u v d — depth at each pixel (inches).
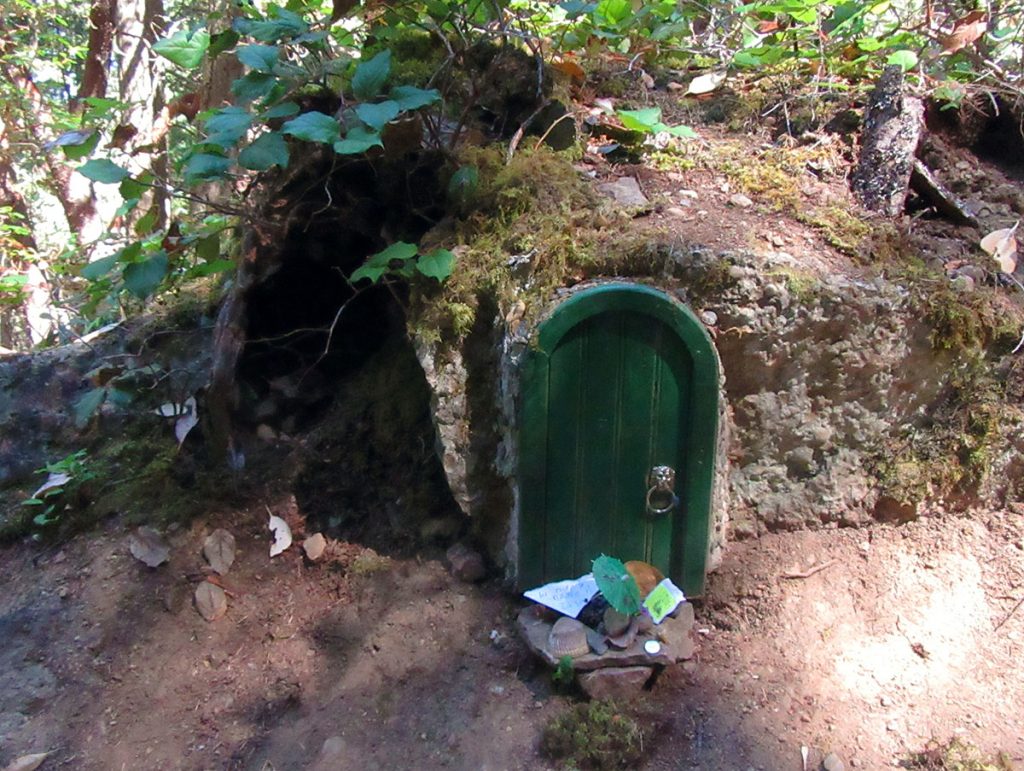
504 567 71.5
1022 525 72.1
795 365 68.7
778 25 100.9
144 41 183.5
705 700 63.6
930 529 72.4
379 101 75.0
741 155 85.4
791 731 61.3
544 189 73.0
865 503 72.5
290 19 71.5
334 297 90.0
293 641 71.3
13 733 65.8
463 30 82.5
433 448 78.6
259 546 78.0
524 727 61.9
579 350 63.3
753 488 72.0
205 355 93.6
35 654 71.8
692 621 67.1
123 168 71.3
